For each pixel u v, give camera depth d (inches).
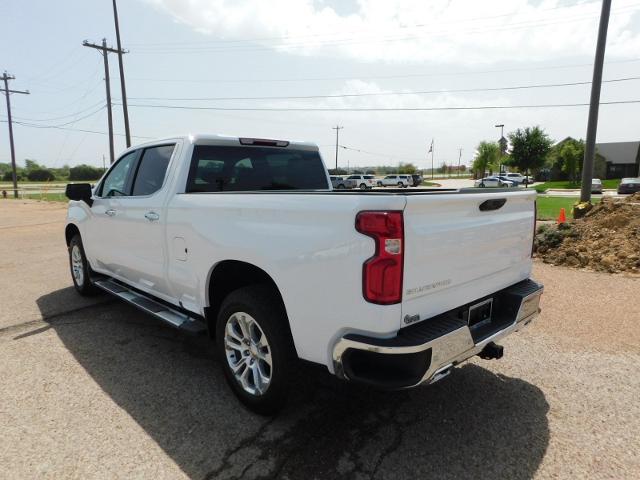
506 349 165.9
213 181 155.3
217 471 98.9
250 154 167.2
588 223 356.2
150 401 129.3
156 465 100.8
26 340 176.1
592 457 104.3
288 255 103.3
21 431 113.7
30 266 321.7
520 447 108.0
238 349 125.3
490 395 133.2
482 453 105.6
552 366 152.0
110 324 195.2
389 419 120.2
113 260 187.9
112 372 148.1
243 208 116.1
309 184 188.2
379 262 87.7
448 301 103.9
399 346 88.4
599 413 123.3
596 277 271.0
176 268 144.9
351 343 92.2
